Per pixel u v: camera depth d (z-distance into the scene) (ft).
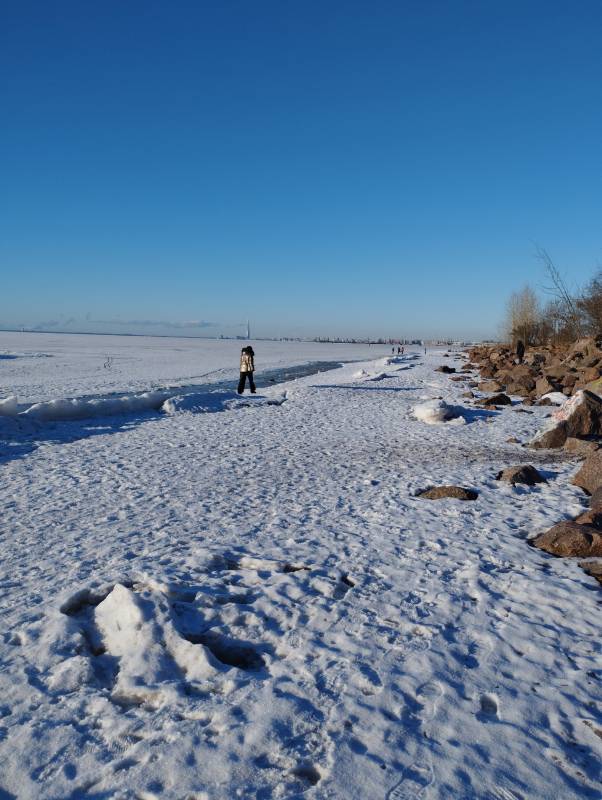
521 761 9.93
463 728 10.74
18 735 10.75
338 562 19.07
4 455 39.65
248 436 47.37
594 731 10.74
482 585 17.15
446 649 13.50
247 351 82.23
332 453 39.55
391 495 27.94
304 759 9.92
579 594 16.46
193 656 13.07
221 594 16.26
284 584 17.12
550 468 33.17
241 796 9.14
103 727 10.98
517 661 13.03
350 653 13.37
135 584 16.92
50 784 9.53
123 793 9.27
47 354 229.86
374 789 9.23
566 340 133.18
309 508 25.96
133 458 38.55
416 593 16.65
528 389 76.43
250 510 25.82
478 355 166.50
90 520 24.57
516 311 177.68
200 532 22.63
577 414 40.50
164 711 11.30
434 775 9.55
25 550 20.90
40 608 15.83
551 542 20.01
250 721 10.87
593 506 23.88
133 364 174.60
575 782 9.48
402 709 11.26
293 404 69.46
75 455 39.68
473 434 46.88
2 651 13.79
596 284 114.73
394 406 66.69
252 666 13.46
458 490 27.25
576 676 12.44
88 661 13.10
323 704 11.45
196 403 67.05
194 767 9.74
